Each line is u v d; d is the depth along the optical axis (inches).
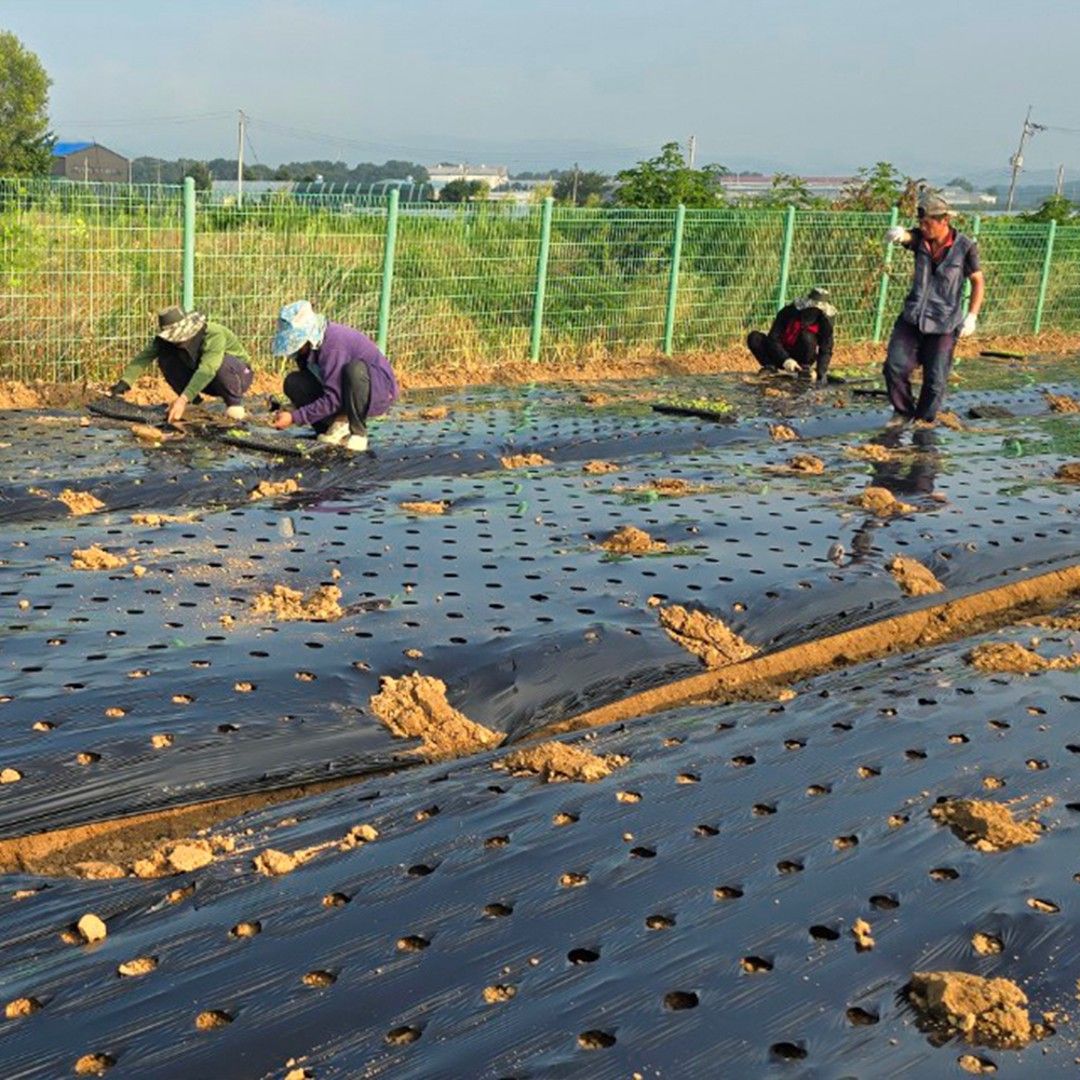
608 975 108.7
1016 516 286.8
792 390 468.4
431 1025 102.0
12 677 166.9
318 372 319.6
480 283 499.2
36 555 219.1
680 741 159.8
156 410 357.7
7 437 317.1
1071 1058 98.9
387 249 460.1
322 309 453.4
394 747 163.9
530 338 516.4
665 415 399.5
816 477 315.6
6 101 2245.3
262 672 172.2
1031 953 113.2
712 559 235.9
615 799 141.6
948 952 113.0
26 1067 97.0
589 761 149.8
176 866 128.0
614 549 239.8
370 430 351.9
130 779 148.9
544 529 250.2
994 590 242.2
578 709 182.9
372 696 171.9
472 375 473.4
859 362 590.9
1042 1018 103.9
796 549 246.5
